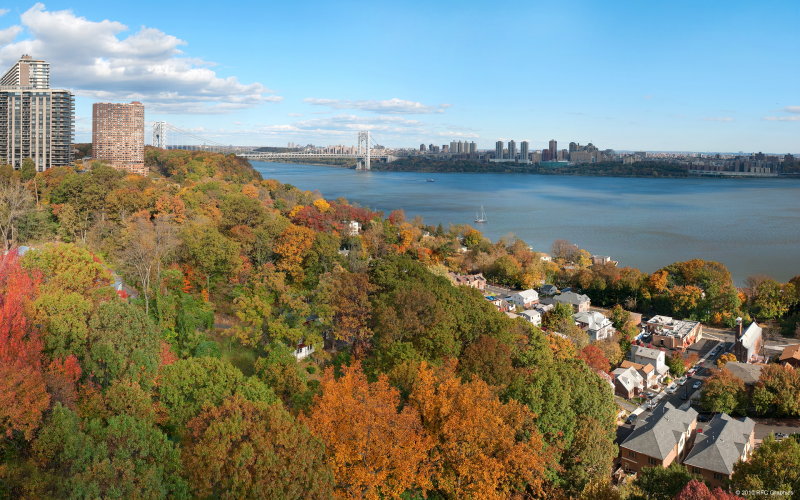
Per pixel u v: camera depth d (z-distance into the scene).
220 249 77.12
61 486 28.16
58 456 30.41
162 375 41.81
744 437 66.00
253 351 61.88
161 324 60.06
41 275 55.22
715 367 101.44
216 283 78.44
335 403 39.12
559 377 56.00
